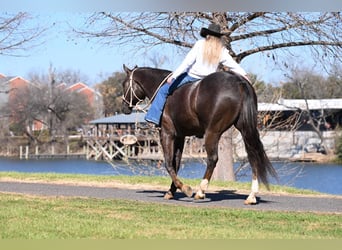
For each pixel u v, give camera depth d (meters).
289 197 11.91
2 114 68.50
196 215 9.04
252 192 10.37
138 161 22.42
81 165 43.50
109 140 51.19
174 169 10.75
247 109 9.52
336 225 8.41
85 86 79.00
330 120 54.03
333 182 27.09
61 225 8.00
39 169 38.06
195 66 10.15
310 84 56.91
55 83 73.38
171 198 11.07
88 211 9.30
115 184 13.98
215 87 9.62
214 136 9.70
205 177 10.23
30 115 68.81
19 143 67.56
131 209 9.52
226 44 16.86
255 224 8.38
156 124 10.52
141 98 11.42
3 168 39.91
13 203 10.06
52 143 68.12
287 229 8.05
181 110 10.08
